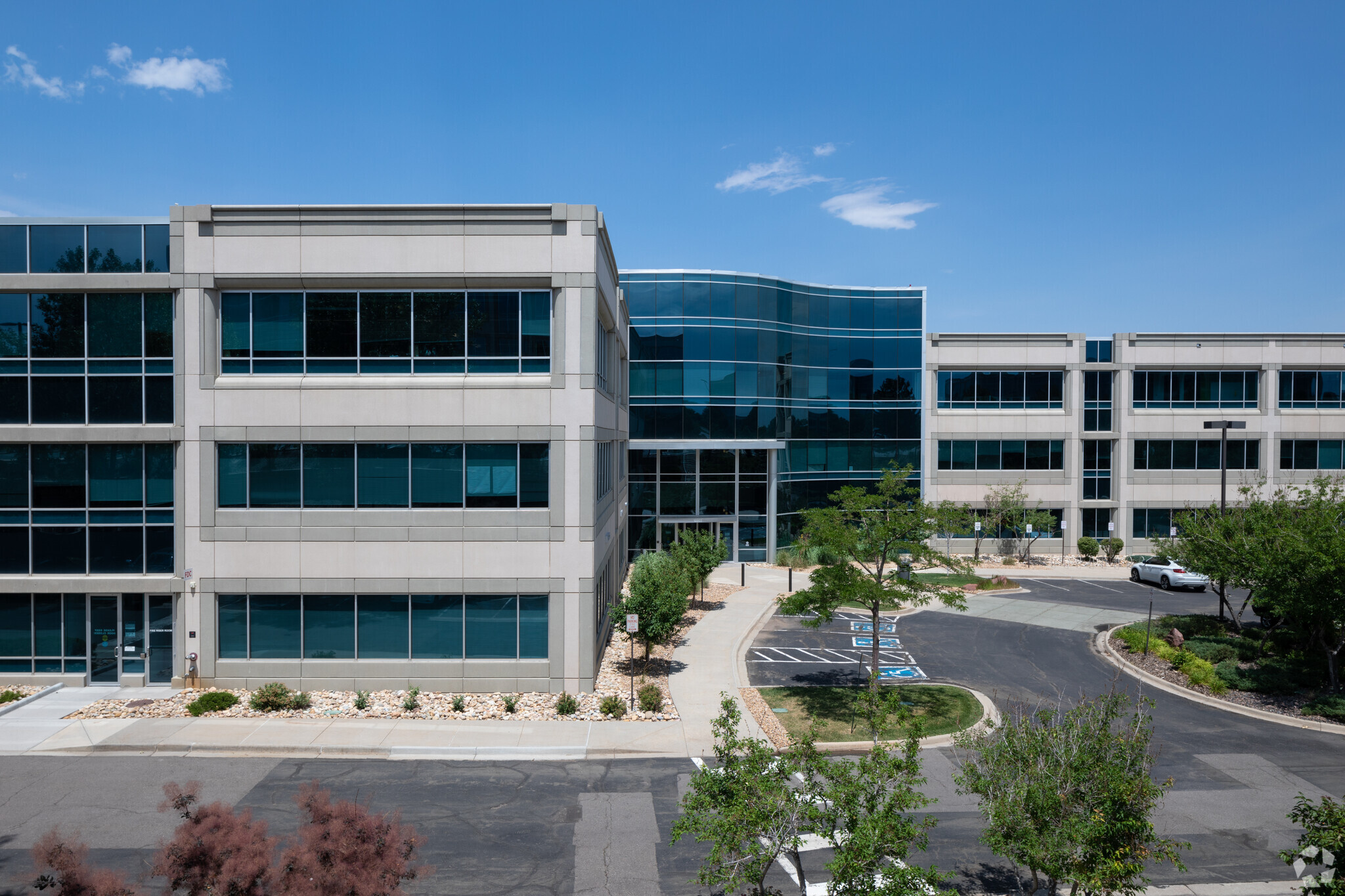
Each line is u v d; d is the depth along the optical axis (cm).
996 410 4450
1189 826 1324
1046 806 866
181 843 841
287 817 1302
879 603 1931
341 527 1934
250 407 1927
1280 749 1667
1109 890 859
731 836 812
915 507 1905
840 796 821
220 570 1930
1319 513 2162
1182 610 3102
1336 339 4425
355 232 1927
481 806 1363
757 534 3934
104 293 1956
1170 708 1934
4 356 1961
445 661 1945
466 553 1942
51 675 1986
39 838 1237
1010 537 4453
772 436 3962
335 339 1959
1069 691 2038
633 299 3834
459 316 1972
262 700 1803
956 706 1889
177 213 1920
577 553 1948
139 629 1988
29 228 1942
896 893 779
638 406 3828
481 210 1930
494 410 1939
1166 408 4453
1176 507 4434
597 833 1270
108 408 1958
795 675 2162
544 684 1947
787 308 4047
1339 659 2184
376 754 1591
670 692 1992
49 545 1977
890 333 4222
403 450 1944
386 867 849
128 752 1594
